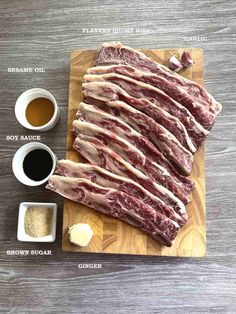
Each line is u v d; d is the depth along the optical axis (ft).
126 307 1.35
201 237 1.28
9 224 1.40
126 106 1.29
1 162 1.43
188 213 1.30
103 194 1.26
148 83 1.31
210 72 1.44
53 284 1.37
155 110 1.29
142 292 1.35
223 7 1.47
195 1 1.48
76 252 1.37
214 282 1.34
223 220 1.36
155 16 1.48
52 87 1.47
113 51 1.35
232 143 1.40
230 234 1.35
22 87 1.47
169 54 1.37
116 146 1.29
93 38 1.49
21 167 1.35
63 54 1.48
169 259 1.35
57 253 1.38
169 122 1.28
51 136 1.43
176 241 1.28
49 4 1.51
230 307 1.33
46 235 1.32
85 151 1.30
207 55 1.45
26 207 1.34
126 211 1.26
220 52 1.45
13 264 1.38
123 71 1.32
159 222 1.25
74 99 1.37
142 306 1.34
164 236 1.25
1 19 1.52
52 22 1.51
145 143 1.28
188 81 1.32
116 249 1.29
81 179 1.27
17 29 1.51
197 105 1.30
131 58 1.34
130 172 1.27
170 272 1.35
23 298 1.37
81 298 1.36
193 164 1.31
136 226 1.29
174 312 1.33
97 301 1.35
